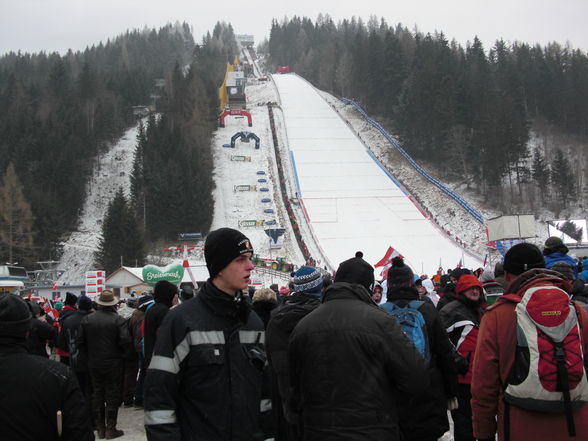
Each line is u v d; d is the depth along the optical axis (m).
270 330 4.79
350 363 3.65
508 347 4.07
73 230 70.50
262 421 4.09
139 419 10.04
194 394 3.79
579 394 3.74
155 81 124.00
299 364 3.89
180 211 65.19
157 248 62.38
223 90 111.38
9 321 3.53
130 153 90.94
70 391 3.56
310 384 3.72
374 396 3.61
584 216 71.44
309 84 137.62
